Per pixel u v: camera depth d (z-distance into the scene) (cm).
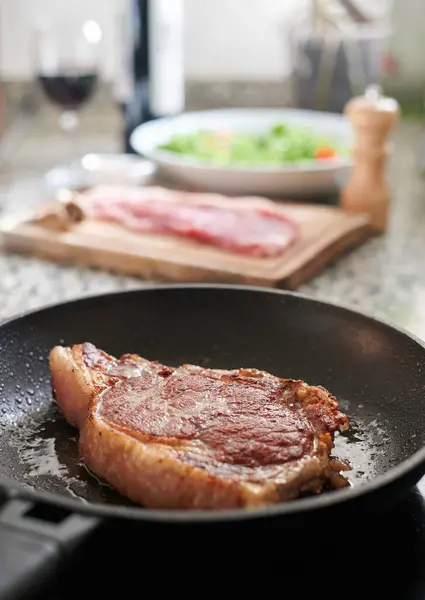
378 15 182
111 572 69
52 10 180
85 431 86
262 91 188
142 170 158
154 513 62
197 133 158
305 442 80
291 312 102
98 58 156
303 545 68
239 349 103
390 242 135
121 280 124
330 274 125
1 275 124
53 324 100
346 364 99
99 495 84
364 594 73
